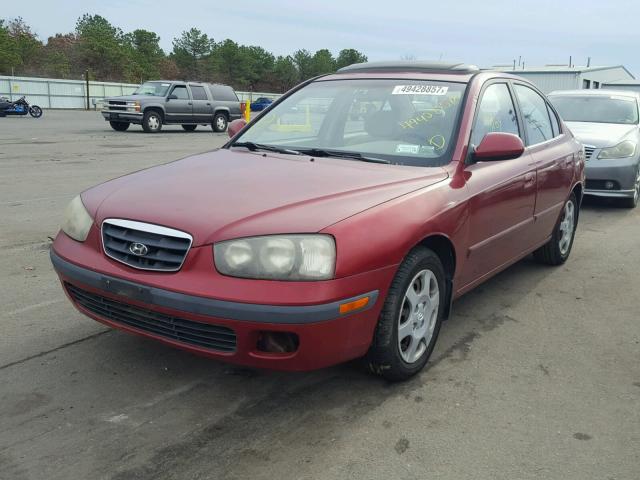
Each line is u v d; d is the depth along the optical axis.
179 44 98.38
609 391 3.47
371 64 4.81
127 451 2.77
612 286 5.39
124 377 3.45
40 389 3.29
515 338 4.18
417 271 3.31
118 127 22.56
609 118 9.86
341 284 2.83
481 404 3.27
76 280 3.21
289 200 3.07
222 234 2.84
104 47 77.62
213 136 21.50
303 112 4.48
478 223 3.86
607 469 2.74
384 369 3.29
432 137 3.93
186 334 2.93
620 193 8.79
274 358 2.83
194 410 3.13
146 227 3.00
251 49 100.25
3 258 5.63
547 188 5.01
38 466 2.65
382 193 3.28
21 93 45.34
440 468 2.71
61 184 9.75
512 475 2.68
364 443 2.88
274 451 2.80
